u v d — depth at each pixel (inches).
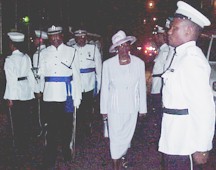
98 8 797.9
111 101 189.3
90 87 280.7
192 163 110.2
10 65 236.7
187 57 107.0
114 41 187.0
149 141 267.7
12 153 236.4
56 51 200.4
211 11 518.3
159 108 296.2
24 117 250.8
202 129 103.7
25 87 243.3
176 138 110.2
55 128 207.5
